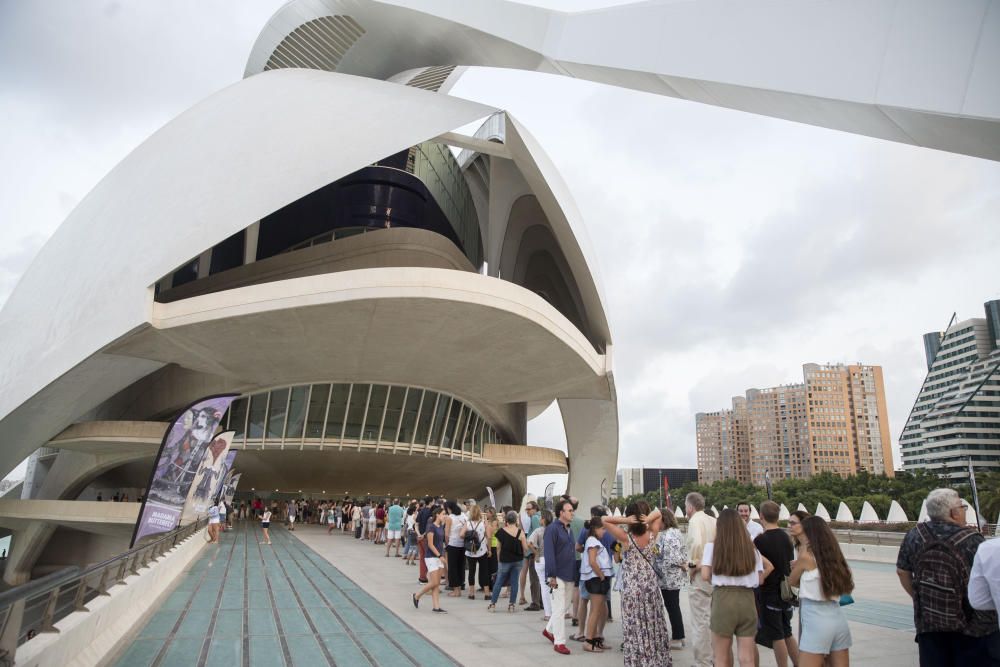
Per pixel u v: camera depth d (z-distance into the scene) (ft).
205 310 64.54
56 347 69.56
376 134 73.46
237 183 70.33
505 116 80.38
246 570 42.96
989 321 421.59
